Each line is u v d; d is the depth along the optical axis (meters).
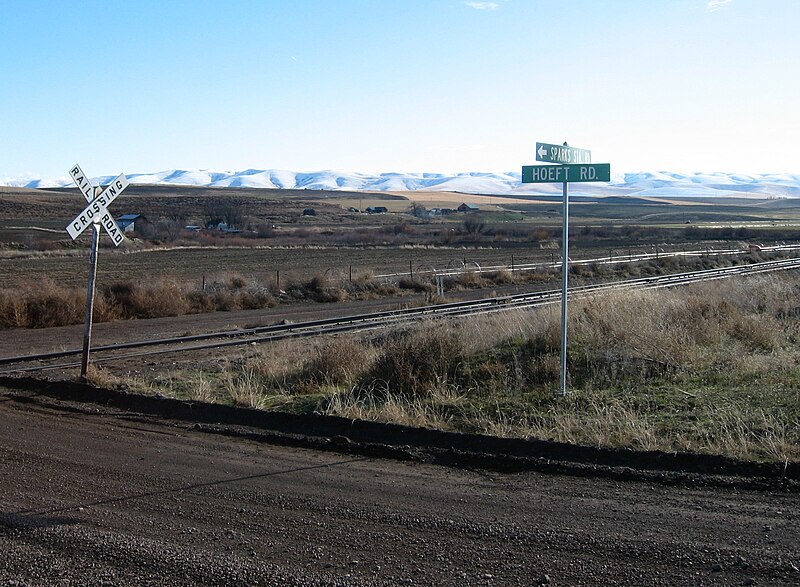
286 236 101.94
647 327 14.54
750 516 6.56
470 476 8.05
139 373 15.28
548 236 98.94
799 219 185.88
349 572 5.64
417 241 91.25
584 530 6.33
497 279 45.69
